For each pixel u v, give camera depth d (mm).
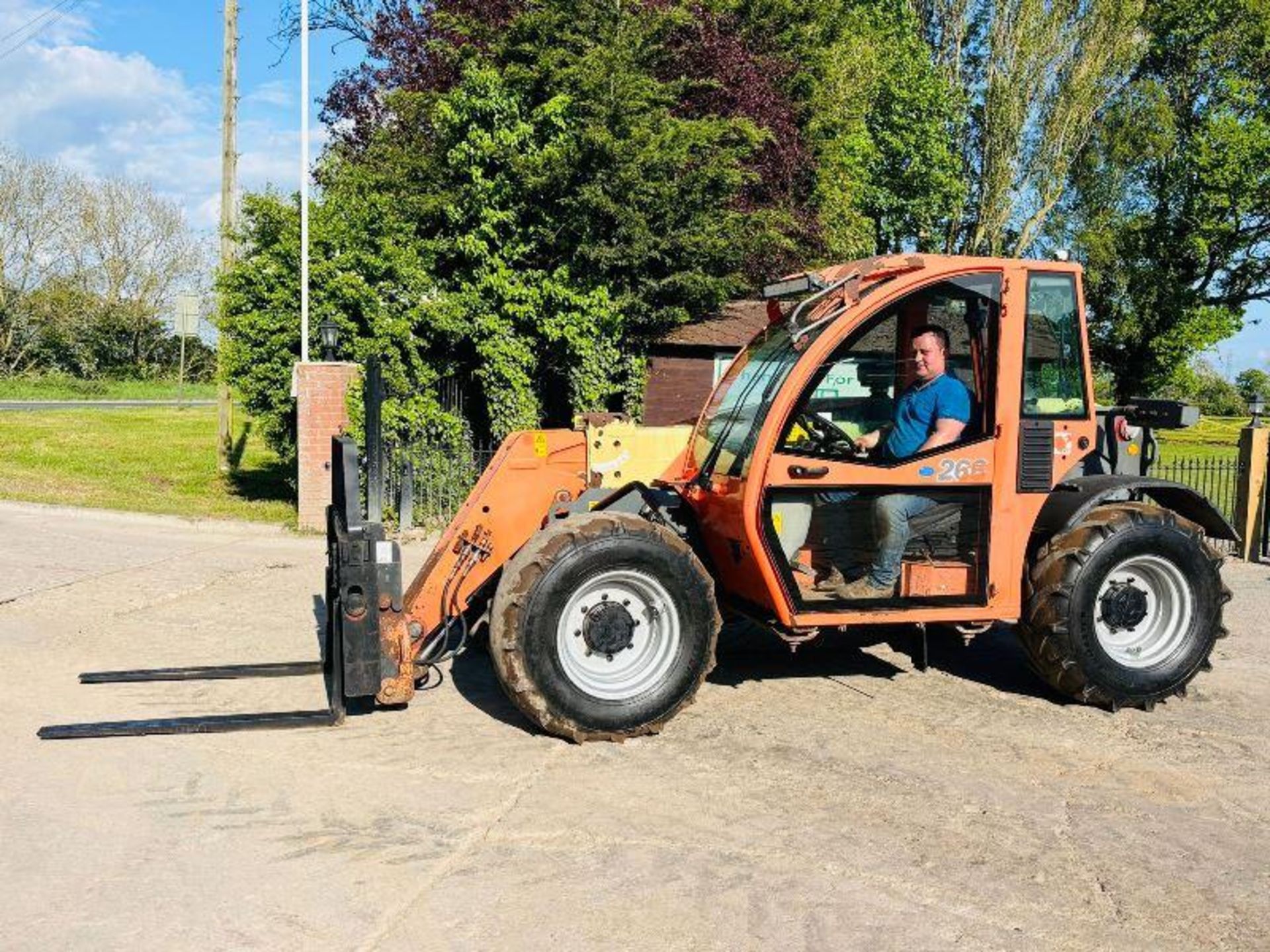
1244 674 6430
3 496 12375
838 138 19266
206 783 4445
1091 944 3342
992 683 6102
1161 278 30656
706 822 4141
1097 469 6102
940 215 27125
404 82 17125
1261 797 4516
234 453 16469
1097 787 4586
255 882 3609
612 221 12961
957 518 5359
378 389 4938
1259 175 30141
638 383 13867
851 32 22234
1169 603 5695
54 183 38219
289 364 12156
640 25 13883
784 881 3688
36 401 32750
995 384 5281
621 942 3279
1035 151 27453
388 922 3369
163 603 7797
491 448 12625
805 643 5418
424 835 3982
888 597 5316
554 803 4281
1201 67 31625
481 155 12953
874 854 3902
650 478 5750
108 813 4141
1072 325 5391
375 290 12109
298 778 4504
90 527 10953
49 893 3504
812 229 17250
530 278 13062
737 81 15734
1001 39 27250
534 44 13703
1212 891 3707
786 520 5164
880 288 5137
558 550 4793
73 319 38188
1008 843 4023
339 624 5012
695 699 5070
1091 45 26688
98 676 5770
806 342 5125
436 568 5320
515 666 4766
